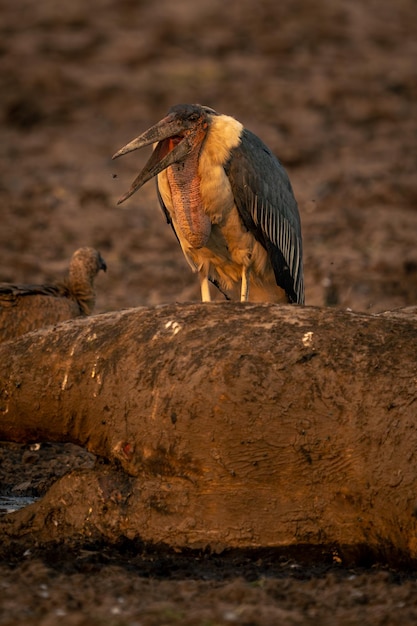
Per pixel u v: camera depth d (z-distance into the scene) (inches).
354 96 1528.1
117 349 360.8
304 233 947.3
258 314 355.6
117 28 1870.1
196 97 1515.7
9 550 350.9
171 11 1967.3
